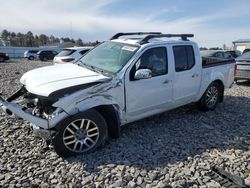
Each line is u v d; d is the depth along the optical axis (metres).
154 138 4.84
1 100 4.29
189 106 6.94
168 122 5.73
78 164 3.86
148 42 5.06
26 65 24.78
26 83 4.37
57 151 3.98
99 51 5.38
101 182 3.44
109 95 4.30
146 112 5.02
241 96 8.55
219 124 5.73
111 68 4.67
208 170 3.77
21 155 4.09
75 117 3.97
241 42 44.03
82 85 4.04
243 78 10.34
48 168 3.75
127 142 4.63
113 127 4.53
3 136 4.75
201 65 6.02
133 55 4.70
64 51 14.02
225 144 4.66
